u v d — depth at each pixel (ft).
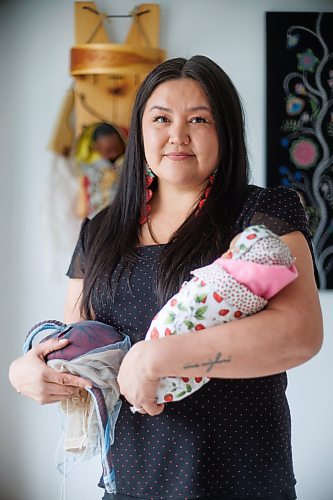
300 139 8.55
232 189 4.78
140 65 8.15
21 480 8.80
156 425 4.63
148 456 4.66
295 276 4.04
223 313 4.08
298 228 4.53
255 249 4.04
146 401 4.16
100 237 5.09
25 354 4.80
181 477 4.56
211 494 4.52
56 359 4.55
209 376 4.04
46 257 8.57
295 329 4.01
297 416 8.83
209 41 8.59
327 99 8.55
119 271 4.87
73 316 5.30
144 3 8.52
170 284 4.59
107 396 4.56
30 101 8.61
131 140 5.04
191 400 4.54
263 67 8.61
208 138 4.67
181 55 8.57
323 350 8.77
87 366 4.51
